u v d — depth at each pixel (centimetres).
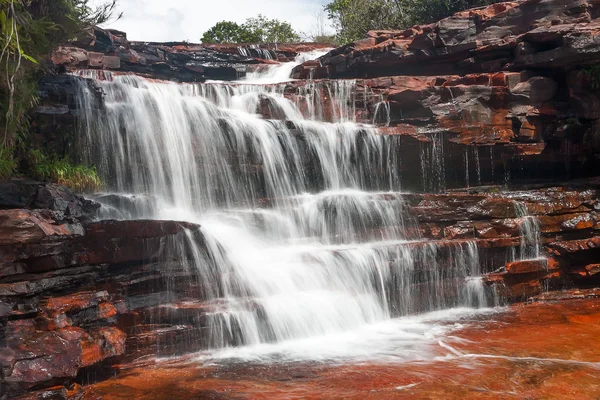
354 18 2995
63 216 855
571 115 1548
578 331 1029
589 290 1319
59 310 771
